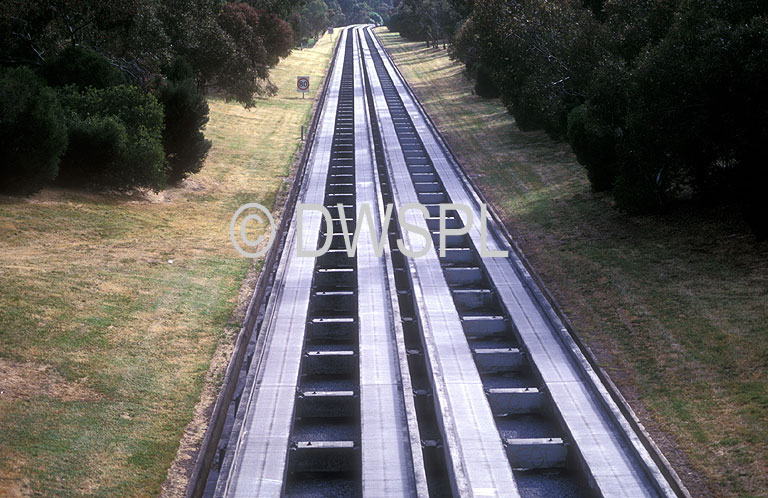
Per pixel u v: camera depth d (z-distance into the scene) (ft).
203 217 83.97
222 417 42.29
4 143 69.67
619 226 74.28
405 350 50.34
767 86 55.16
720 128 62.03
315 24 447.01
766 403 39.81
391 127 149.28
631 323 52.49
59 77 90.53
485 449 39.22
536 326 54.29
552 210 83.87
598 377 45.88
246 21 171.12
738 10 60.03
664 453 37.47
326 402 45.21
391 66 266.98
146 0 103.45
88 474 34.22
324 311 62.28
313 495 37.65
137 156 83.15
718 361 45.14
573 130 86.58
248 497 34.81
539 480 38.93
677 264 61.57
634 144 68.54
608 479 35.70
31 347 43.96
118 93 86.89
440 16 320.29
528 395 45.42
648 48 66.80
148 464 36.17
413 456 37.45
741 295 53.42
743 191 63.67
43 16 95.71
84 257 61.72
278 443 39.29
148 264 63.72
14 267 55.47
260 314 58.75
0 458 33.47
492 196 92.99
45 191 77.51
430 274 66.69
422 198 95.35
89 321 49.49
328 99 189.06
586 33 91.97
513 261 67.36
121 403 40.93
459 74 235.20
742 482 34.27
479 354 50.67
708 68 57.57
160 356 47.47
